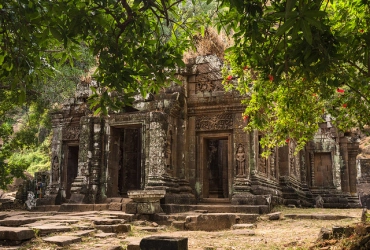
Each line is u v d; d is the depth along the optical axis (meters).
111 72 6.02
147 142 16.53
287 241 8.56
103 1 5.67
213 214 12.25
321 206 23.80
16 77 5.77
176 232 11.02
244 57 6.99
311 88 8.70
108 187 17.23
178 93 17.27
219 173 22.12
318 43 4.93
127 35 6.15
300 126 9.38
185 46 6.74
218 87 17.97
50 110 26.48
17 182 36.06
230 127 17.50
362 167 34.69
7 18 5.31
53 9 5.29
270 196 15.87
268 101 9.05
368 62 5.59
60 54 6.65
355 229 6.89
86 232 9.62
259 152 18.19
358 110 8.72
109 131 17.69
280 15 4.23
